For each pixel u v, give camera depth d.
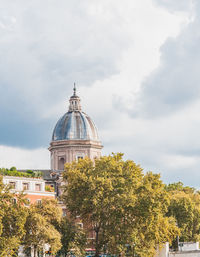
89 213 84.69
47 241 72.12
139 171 86.12
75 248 78.25
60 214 77.19
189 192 152.12
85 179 80.94
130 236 79.69
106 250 86.94
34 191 95.19
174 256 89.81
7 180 91.50
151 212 81.19
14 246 65.50
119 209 80.19
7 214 67.44
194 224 116.12
